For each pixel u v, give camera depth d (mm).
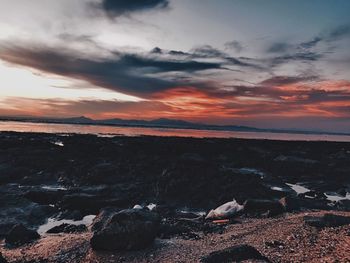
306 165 50969
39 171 41062
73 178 38031
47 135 85688
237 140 104500
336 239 15266
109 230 16766
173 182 33719
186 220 23484
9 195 28578
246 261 13023
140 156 50719
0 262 14945
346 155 62438
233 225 21734
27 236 19859
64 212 26500
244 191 32906
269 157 59500
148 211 18703
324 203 28953
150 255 15844
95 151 54781
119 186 33625
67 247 17766
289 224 19234
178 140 90125
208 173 37844
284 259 13594
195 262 14281
